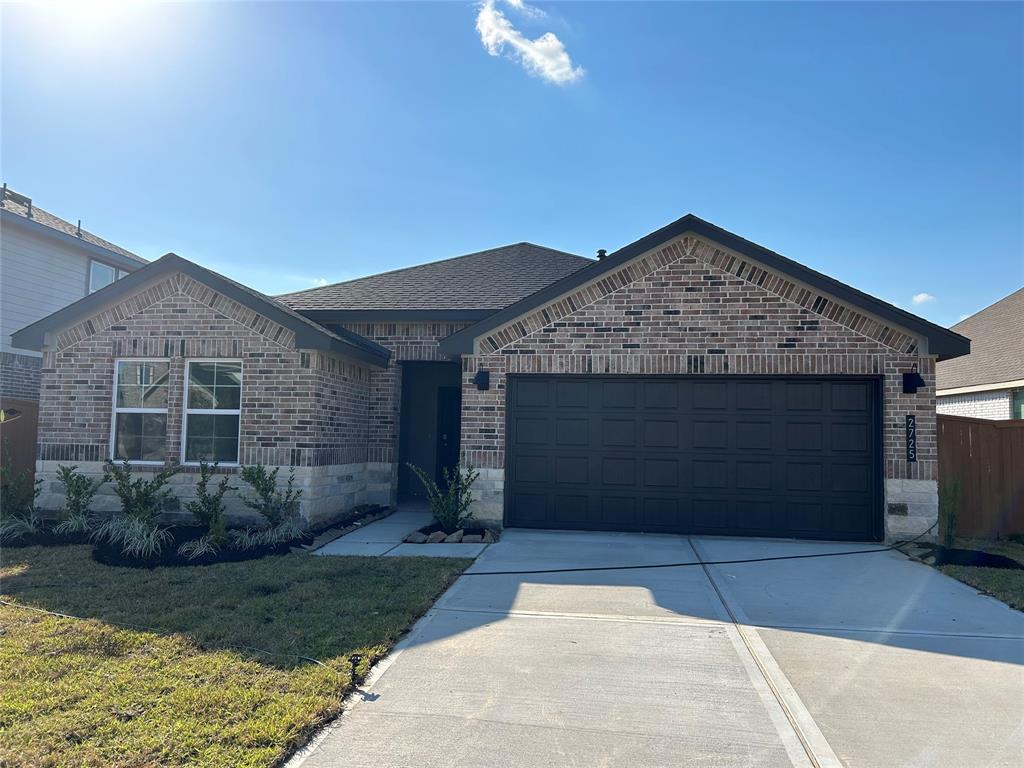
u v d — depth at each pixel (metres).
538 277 15.09
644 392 11.08
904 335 10.27
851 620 6.50
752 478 10.72
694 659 5.46
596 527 11.08
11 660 5.18
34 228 16.06
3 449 12.24
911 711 4.56
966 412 19.47
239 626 5.98
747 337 10.64
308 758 3.90
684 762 3.89
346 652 5.39
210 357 11.12
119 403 11.41
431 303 13.62
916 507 10.08
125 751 3.87
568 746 4.06
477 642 5.80
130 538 9.23
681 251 10.86
